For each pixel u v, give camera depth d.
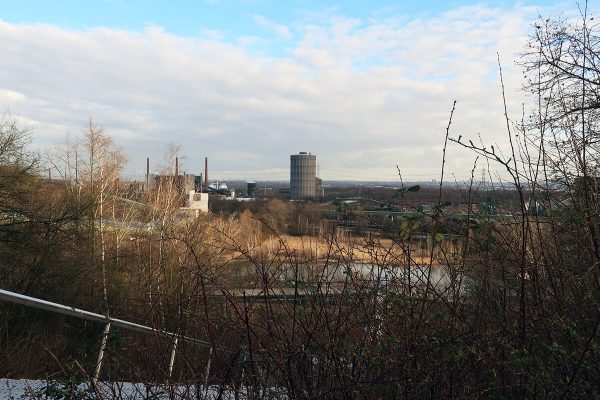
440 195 2.97
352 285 2.80
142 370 2.95
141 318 3.19
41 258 17.22
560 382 2.49
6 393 3.25
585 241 3.08
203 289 2.83
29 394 3.04
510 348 2.66
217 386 2.74
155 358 2.94
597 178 3.51
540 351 2.84
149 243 16.55
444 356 2.59
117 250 18.92
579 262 3.12
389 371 2.60
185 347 2.86
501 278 2.97
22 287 16.98
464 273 2.90
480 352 2.61
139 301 3.71
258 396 2.62
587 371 2.66
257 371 2.68
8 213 17.36
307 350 2.63
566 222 3.11
